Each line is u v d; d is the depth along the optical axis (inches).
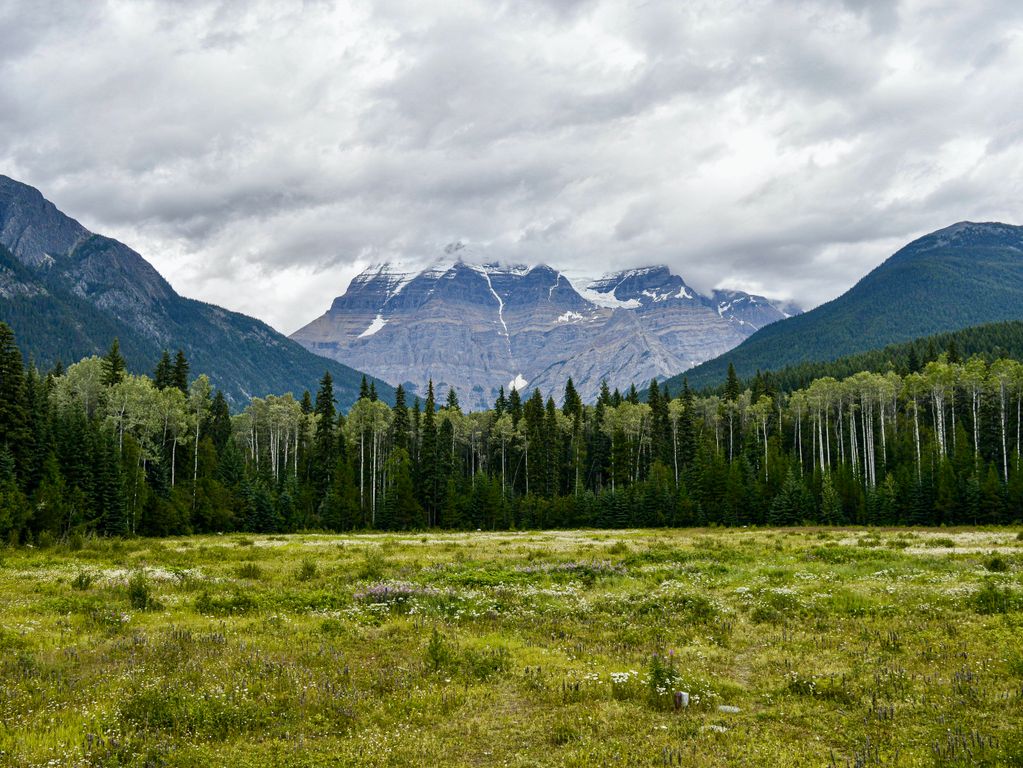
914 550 1706.4
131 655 636.7
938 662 617.9
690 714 519.2
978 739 428.5
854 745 445.1
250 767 414.0
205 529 3388.3
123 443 3208.7
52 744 430.3
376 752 444.8
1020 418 4392.2
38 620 800.3
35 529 2381.9
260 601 969.5
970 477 3348.9
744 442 4940.9
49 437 2795.3
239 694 537.0
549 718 508.1
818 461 4938.5
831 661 653.9
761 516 3841.0
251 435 5285.4
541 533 3275.1
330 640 743.1
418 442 4990.2
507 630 826.8
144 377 3786.9
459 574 1330.0
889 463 4291.3
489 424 5457.7
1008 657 605.6
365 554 1838.1
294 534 3282.5
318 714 510.3
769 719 507.2
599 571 1371.8
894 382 4638.3
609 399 6284.5
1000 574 1087.0
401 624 836.6
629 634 789.9
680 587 1128.2
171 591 1090.1
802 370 7455.7
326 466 4254.4
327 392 4414.4
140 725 472.7
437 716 512.7
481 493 4040.4
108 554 1819.6
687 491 4119.1
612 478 4658.0
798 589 1050.7
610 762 422.6
